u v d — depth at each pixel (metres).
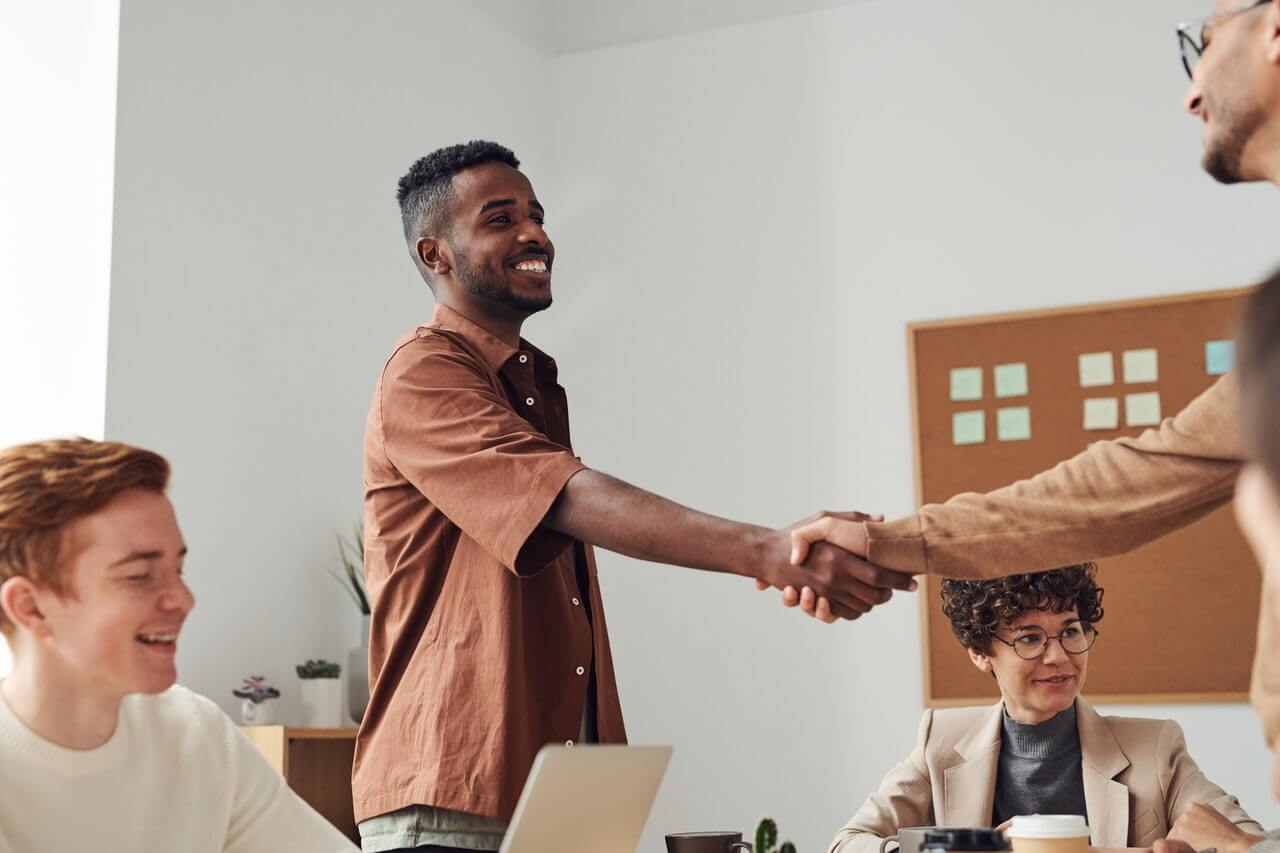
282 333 3.76
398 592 2.01
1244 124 1.47
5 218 3.37
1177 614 4.12
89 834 1.50
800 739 4.45
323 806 3.43
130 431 3.24
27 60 3.43
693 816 4.52
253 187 3.71
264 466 3.64
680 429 4.80
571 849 1.38
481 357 2.14
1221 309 4.23
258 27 3.80
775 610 4.55
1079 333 4.36
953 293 4.55
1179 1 4.46
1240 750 4.01
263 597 3.58
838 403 4.62
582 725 2.06
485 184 2.20
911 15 4.78
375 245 4.20
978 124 4.63
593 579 2.17
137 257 3.31
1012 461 4.36
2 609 1.43
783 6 4.96
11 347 3.29
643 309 4.93
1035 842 1.53
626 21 5.18
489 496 1.91
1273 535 0.62
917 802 2.30
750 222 4.86
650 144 5.05
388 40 4.35
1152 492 1.73
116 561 1.42
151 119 3.40
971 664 4.27
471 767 1.86
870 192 4.72
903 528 1.82
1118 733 2.24
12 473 1.42
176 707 1.65
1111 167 4.45
